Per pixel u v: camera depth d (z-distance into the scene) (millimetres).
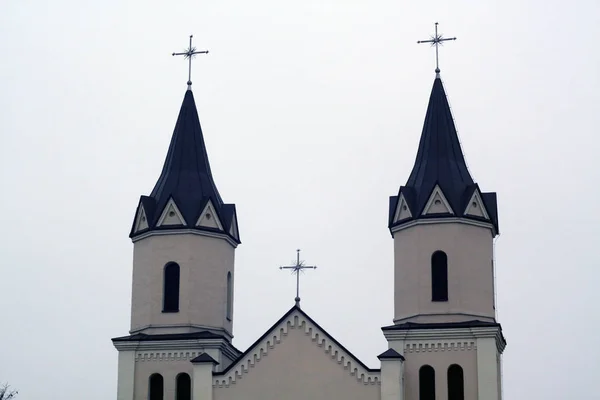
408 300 75875
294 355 74500
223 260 80875
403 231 77438
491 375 73000
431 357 74188
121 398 77062
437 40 82875
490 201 79062
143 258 80125
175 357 77375
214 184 83312
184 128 83938
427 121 81062
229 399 74312
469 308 75125
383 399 72500
